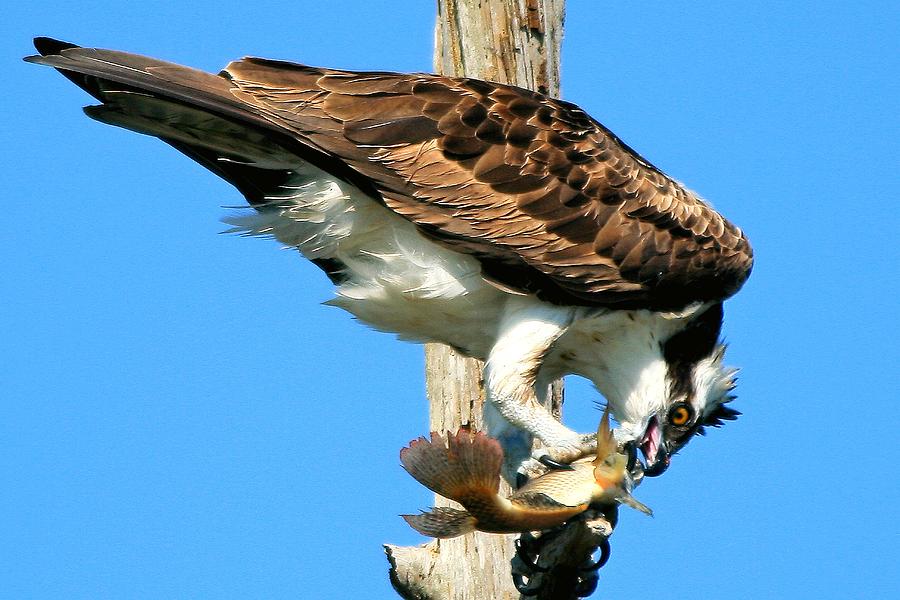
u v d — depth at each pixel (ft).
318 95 40.22
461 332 42.04
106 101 40.32
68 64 38.42
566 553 36.73
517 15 45.09
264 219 42.09
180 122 40.68
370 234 41.14
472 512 33.17
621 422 43.01
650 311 41.81
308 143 39.50
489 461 32.50
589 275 40.40
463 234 39.83
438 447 32.86
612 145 41.57
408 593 40.27
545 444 39.78
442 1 45.57
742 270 42.60
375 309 42.22
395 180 39.73
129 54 39.24
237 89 39.78
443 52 45.85
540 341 40.55
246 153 41.32
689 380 43.34
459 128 40.19
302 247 42.16
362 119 39.96
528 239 40.06
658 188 41.45
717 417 45.24
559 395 44.83
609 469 36.06
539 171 40.37
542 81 45.37
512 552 40.40
